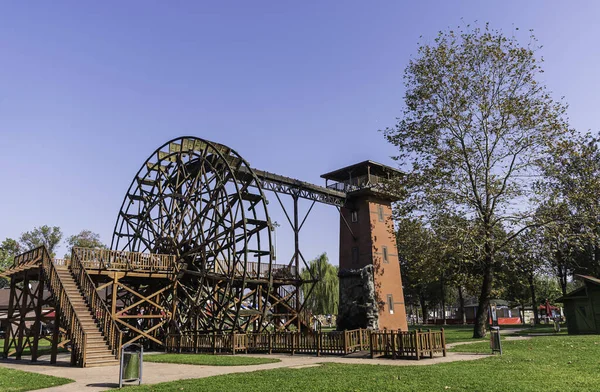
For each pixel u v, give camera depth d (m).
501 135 29.09
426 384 11.56
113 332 20.94
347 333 20.41
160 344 28.59
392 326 38.91
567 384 10.89
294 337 22.12
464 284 30.28
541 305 61.38
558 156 27.92
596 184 27.30
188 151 34.81
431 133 30.16
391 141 32.06
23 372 17.45
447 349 21.31
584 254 44.38
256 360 19.09
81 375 16.44
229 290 29.38
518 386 10.79
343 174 44.34
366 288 38.47
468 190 29.48
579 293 30.97
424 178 29.66
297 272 35.25
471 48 29.97
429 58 30.80
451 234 28.16
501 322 75.19
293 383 12.34
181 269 30.86
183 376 14.88
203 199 33.72
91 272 26.48
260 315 30.39
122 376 13.46
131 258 28.50
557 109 28.72
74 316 20.67
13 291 27.81
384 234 41.38
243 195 33.28
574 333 30.64
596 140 31.83
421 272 29.67
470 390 10.64
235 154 32.56
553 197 27.83
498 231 29.47
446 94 30.27
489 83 29.55
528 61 28.89
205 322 30.92
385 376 13.12
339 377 13.18
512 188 28.86
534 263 28.84
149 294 31.58
